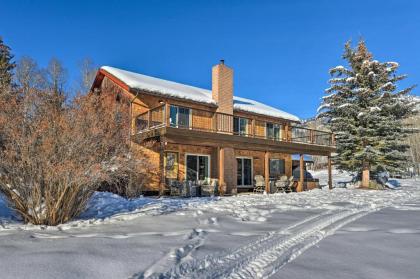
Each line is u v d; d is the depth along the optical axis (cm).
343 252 435
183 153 1612
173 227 631
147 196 1377
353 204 1025
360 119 2017
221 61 1775
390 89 2036
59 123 656
